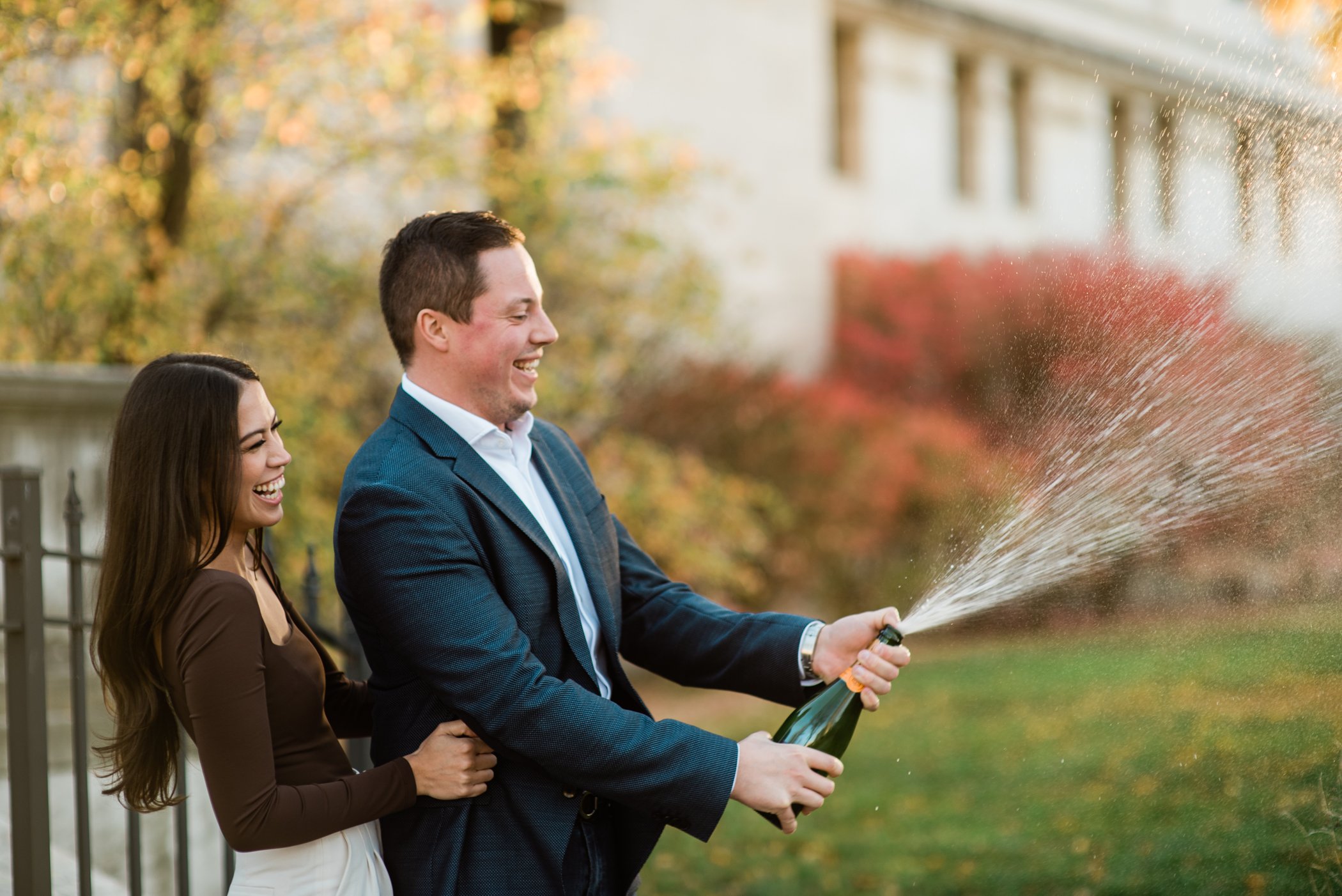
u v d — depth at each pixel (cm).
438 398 217
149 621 190
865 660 219
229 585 188
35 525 272
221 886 377
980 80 1438
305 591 317
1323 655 407
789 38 1229
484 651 197
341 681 232
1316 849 415
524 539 212
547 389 759
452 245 213
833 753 215
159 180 591
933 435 1091
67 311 551
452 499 207
